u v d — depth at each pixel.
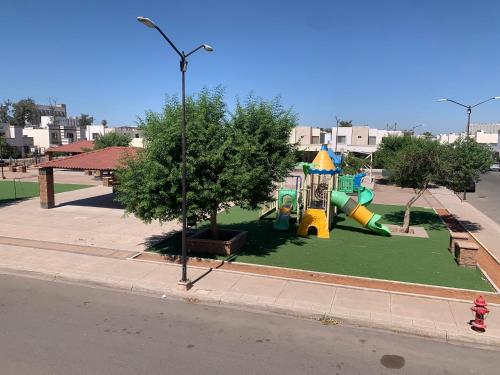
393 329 8.68
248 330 8.55
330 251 14.51
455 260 13.55
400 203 26.89
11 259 12.92
